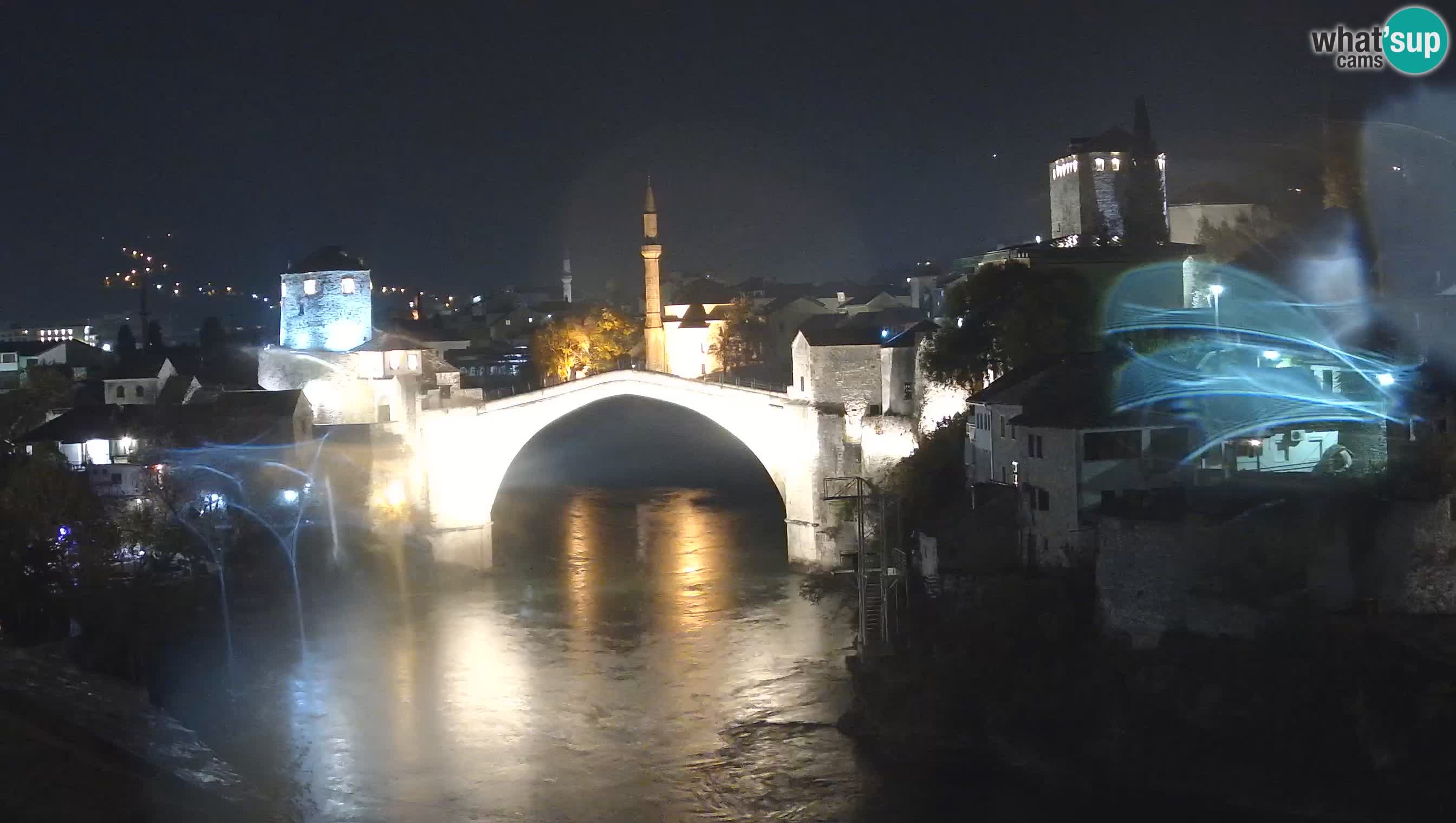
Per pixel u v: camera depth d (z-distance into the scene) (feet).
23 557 270.05
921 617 256.52
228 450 343.26
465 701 253.85
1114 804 193.57
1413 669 183.11
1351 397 249.96
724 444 559.79
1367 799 177.88
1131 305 336.90
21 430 391.65
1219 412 242.17
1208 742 193.57
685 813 203.21
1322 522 200.23
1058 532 239.50
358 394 417.69
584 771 220.23
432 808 206.49
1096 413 237.45
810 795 207.00
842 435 342.03
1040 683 216.13
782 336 593.42
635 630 297.94
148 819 189.26
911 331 342.44
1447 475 209.77
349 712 247.29
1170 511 216.95
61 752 202.28
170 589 303.27
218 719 242.78
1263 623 197.26
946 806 199.62
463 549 369.09
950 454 295.69
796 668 266.36
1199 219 384.06
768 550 372.99
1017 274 315.37
